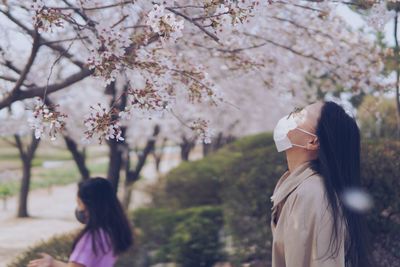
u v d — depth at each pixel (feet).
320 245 6.83
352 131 7.40
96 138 12.15
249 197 21.02
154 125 44.73
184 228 23.00
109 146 30.01
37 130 11.87
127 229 11.63
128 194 27.96
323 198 6.98
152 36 13.34
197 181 27.20
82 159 36.11
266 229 20.62
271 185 20.49
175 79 15.66
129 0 14.42
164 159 98.89
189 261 22.61
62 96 39.14
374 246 16.03
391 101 28.63
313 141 7.48
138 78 15.69
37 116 11.89
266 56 21.15
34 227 53.98
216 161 28.89
